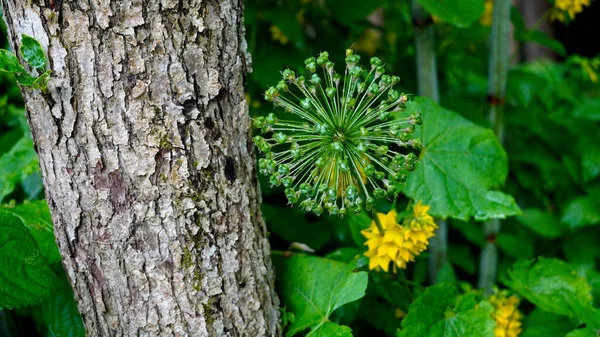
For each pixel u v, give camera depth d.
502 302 1.36
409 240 1.26
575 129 1.62
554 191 1.61
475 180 1.30
